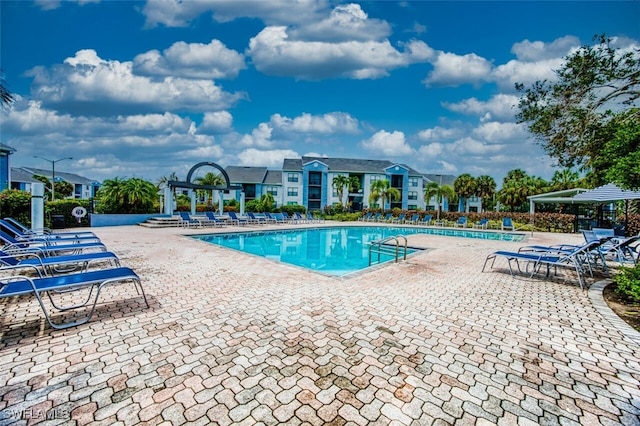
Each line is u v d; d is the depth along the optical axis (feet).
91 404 7.91
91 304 15.31
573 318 14.52
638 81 20.24
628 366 10.23
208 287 18.74
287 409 7.85
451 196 112.98
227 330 12.52
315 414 7.68
